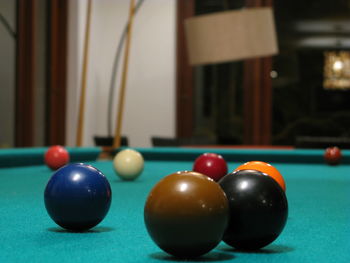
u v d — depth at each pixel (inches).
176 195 44.6
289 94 337.7
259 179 49.8
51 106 286.4
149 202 45.8
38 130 281.4
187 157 173.0
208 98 327.6
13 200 87.6
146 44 323.0
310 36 338.3
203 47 206.7
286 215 50.3
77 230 59.1
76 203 57.1
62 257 46.7
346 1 336.5
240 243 49.0
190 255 45.4
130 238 55.7
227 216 46.4
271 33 205.6
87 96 306.7
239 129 327.0
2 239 54.8
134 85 323.9
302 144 207.5
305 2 338.3
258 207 48.2
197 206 44.3
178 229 44.1
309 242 54.8
